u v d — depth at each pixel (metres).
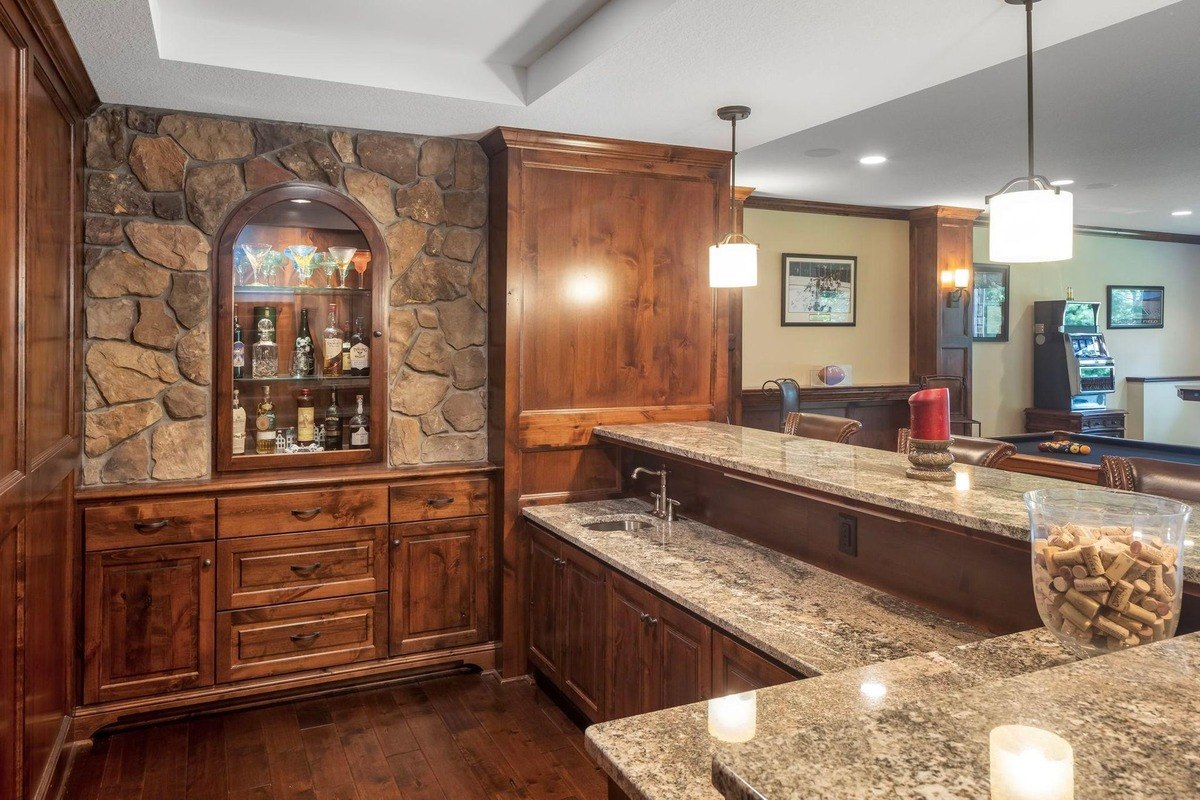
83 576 2.85
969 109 4.21
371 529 3.27
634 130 3.31
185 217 3.05
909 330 7.29
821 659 1.72
